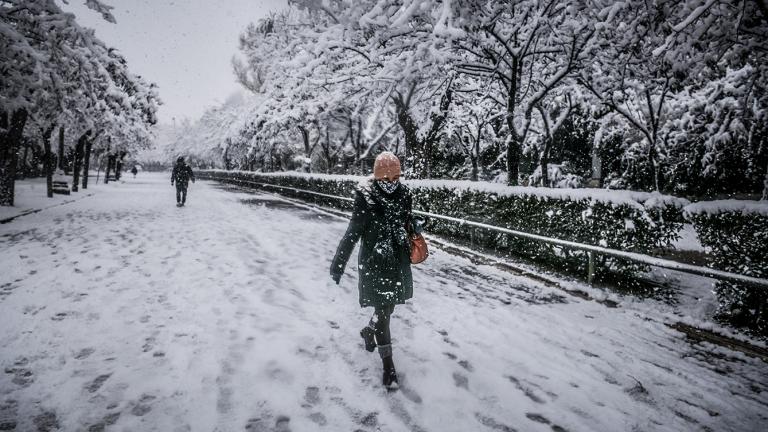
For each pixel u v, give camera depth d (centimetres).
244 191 2955
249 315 428
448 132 1539
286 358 334
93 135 2130
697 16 515
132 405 262
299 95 1237
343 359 338
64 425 239
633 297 536
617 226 569
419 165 1377
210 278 568
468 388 302
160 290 504
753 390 312
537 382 315
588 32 821
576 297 539
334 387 294
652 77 872
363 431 245
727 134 1072
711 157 1213
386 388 295
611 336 411
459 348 372
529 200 721
